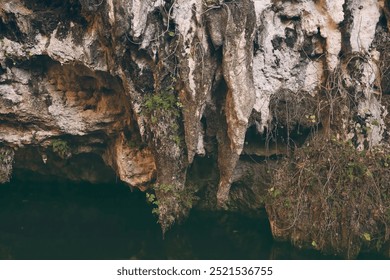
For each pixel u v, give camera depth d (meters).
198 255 10.16
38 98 10.30
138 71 9.45
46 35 9.79
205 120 9.76
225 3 9.09
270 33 9.54
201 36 9.20
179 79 9.35
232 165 9.60
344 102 9.61
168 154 9.66
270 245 10.08
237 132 9.36
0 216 11.15
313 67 9.71
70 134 10.56
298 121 9.84
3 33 9.91
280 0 9.50
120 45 9.24
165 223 9.98
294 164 9.85
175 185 9.84
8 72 10.09
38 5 9.76
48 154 11.11
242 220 10.59
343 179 9.49
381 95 9.77
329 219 9.43
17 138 10.58
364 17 9.57
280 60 9.62
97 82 10.12
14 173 11.45
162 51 9.31
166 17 9.20
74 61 9.79
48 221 11.09
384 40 9.73
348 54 9.56
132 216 11.05
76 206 11.37
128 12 9.05
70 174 11.38
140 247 10.41
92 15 9.45
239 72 9.16
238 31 9.07
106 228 10.91
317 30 9.55
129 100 9.71
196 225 10.52
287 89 9.73
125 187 11.28
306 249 9.69
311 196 9.57
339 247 9.47
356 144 9.70
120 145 10.38
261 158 10.16
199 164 10.28
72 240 10.64
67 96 10.37
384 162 9.67
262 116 9.72
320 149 9.66
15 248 10.34
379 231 9.47
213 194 10.52
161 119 9.51
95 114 10.37
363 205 9.39
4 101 10.23
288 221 9.70
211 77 9.35
